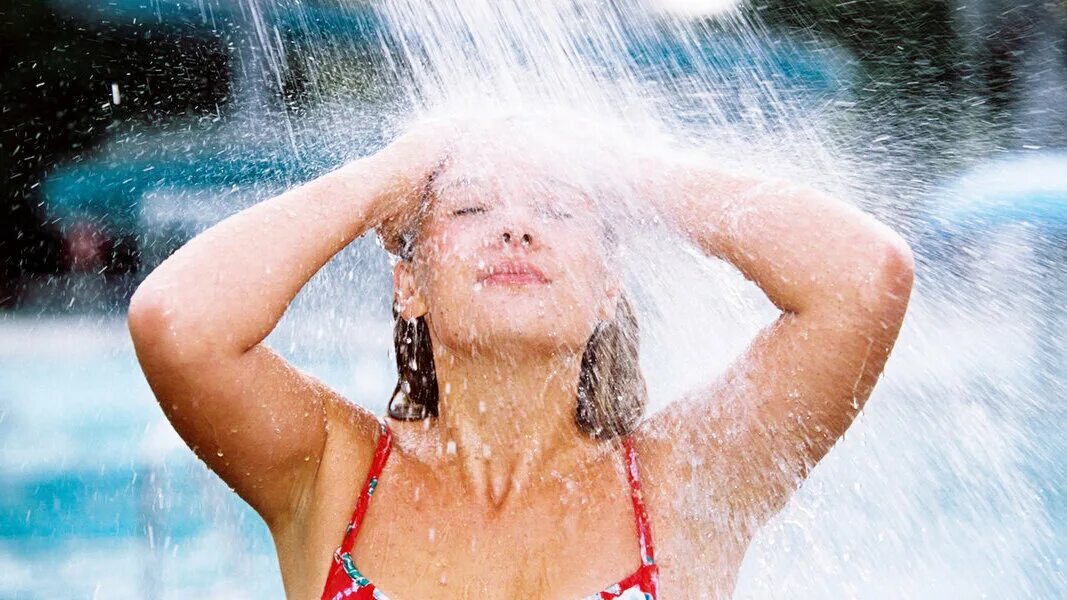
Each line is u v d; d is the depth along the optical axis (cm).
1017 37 567
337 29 538
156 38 582
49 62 600
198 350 157
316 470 179
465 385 178
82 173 579
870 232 164
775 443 170
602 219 179
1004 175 525
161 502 383
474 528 174
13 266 560
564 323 172
